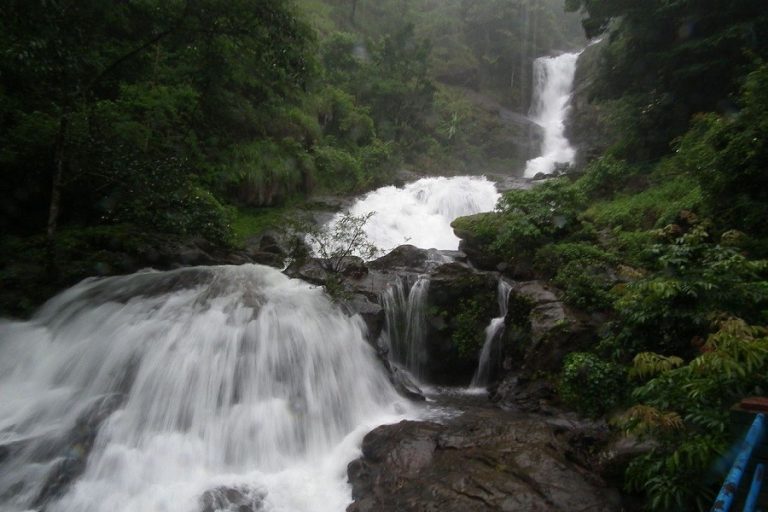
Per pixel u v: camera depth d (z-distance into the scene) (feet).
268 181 55.77
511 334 29.89
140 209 36.01
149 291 28.89
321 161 69.10
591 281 29.48
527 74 158.30
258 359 24.81
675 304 20.58
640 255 31.07
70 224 36.42
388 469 18.99
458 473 17.84
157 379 23.00
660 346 21.63
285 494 19.16
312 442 22.89
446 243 58.80
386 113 107.04
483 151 124.16
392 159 88.99
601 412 23.07
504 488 16.61
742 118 28.25
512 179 74.69
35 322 27.48
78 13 34.99
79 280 30.63
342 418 24.81
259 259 40.04
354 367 27.17
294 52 37.42
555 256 34.50
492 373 32.24
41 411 22.12
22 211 35.27
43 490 18.17
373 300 32.89
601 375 23.36
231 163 52.60
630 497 16.66
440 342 33.30
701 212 30.45
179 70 49.01
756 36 39.09
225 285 30.07
